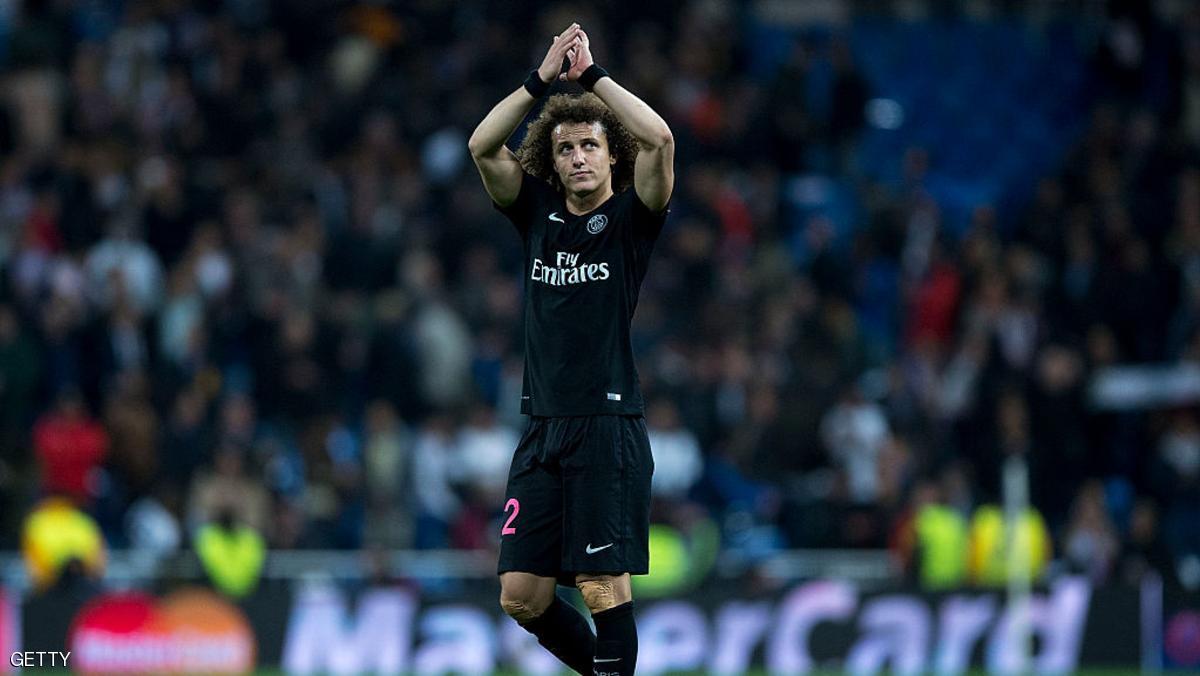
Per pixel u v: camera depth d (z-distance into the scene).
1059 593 48.16
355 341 55.53
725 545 50.97
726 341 56.66
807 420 54.41
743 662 46.97
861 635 47.44
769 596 47.28
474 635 46.16
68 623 44.00
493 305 57.09
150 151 61.03
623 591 24.17
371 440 50.97
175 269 55.44
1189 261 65.44
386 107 63.59
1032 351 58.97
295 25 67.50
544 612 24.72
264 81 64.81
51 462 49.25
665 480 52.41
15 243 55.34
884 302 65.81
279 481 51.34
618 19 71.44
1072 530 52.28
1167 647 48.44
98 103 62.00
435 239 59.62
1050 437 55.91
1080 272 65.25
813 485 53.41
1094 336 59.28
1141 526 52.66
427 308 55.38
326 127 62.88
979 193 77.38
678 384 54.84
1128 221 66.31
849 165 70.94
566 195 24.70
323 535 49.28
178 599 45.03
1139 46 78.69
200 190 59.41
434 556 47.72
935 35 84.06
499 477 51.41
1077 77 84.00
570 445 24.00
